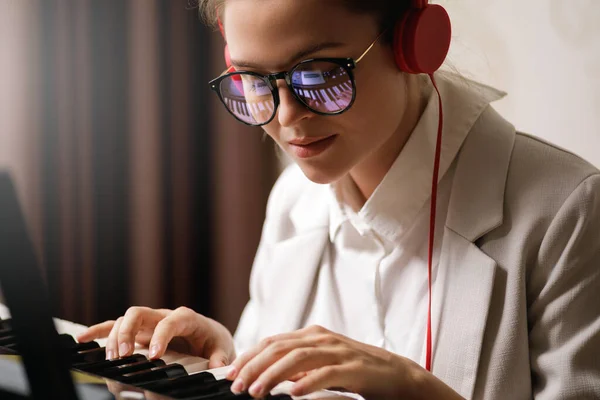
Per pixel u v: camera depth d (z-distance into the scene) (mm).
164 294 2334
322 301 1146
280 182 1339
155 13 2250
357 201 1111
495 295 961
